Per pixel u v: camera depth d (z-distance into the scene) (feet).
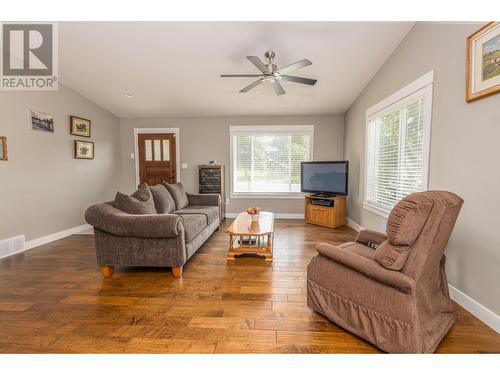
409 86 8.76
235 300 6.75
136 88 13.92
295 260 9.73
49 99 12.61
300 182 18.15
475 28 5.92
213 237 12.96
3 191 10.43
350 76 12.16
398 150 9.83
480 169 5.80
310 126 17.72
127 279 8.09
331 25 8.76
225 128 18.24
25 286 7.59
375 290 4.87
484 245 5.70
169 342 5.11
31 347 4.98
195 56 10.80
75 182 14.34
